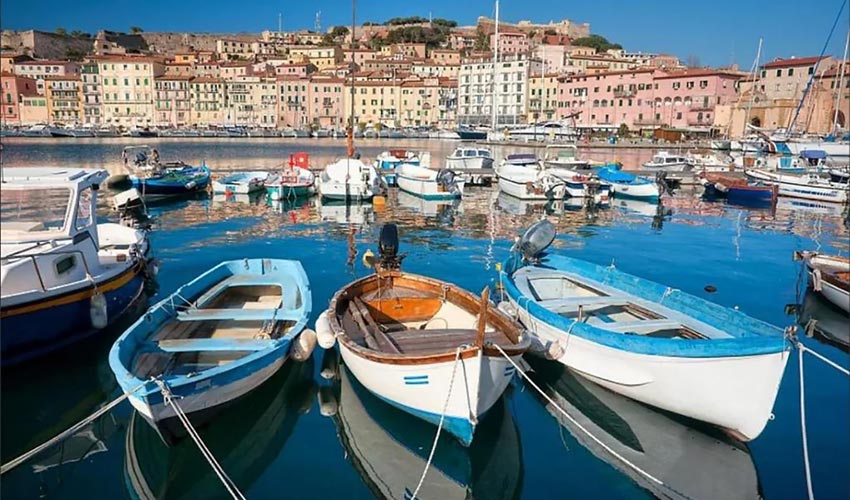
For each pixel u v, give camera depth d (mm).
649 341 8414
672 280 17047
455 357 7312
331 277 16094
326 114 120000
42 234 10570
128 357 8461
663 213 30641
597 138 86500
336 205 30406
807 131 65062
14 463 6723
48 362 10172
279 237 21953
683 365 8195
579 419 8922
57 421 8648
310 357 10750
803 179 36500
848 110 75562
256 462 7789
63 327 10164
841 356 11430
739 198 36906
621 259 19734
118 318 12000
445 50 150375
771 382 7695
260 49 159250
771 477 7590
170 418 7391
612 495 7262
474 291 15086
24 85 117375
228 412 8391
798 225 27688
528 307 10609
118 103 117812
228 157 61375
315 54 146250
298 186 31922
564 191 32906
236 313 10172
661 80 95312
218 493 7215
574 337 9516
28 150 67875
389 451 8102
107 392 9438
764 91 89000
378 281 11312
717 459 7965
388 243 14000
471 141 94250
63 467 7590
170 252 19125
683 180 43562
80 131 97000
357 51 147500
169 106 118500
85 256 11219
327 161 57219
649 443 8305
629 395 9125
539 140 82375
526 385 9914
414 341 8797
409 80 123625
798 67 85125
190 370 8812
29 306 9484
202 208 29125
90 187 11578
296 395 9523
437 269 17438
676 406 8523
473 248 20609
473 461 7934
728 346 7801
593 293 12359
